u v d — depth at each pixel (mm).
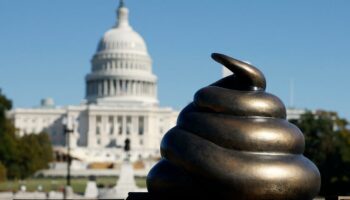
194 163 17406
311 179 17562
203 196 17438
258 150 17359
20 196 81250
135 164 193375
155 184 18312
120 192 82812
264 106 17938
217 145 17516
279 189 17000
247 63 18453
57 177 177250
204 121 17922
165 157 18422
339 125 120312
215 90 18359
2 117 133375
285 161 17297
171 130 18594
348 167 97125
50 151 189875
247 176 16906
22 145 149250
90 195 88625
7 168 137750
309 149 109125
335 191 87625
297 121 120312
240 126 17500
